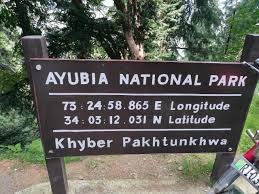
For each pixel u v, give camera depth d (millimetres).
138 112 2461
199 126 2580
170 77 2379
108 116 2441
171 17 10125
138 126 2512
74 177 3125
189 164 3330
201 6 11742
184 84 2416
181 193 2908
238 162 1916
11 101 9391
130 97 2400
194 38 12180
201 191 2941
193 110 2516
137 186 2998
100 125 2463
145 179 3107
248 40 2402
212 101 2502
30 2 9266
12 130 8508
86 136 2484
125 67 2301
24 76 9227
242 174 1892
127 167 3311
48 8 9445
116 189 2955
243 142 3873
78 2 9648
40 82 2268
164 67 2340
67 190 2814
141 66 2312
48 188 2965
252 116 4680
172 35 11656
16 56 10039
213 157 3480
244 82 2463
